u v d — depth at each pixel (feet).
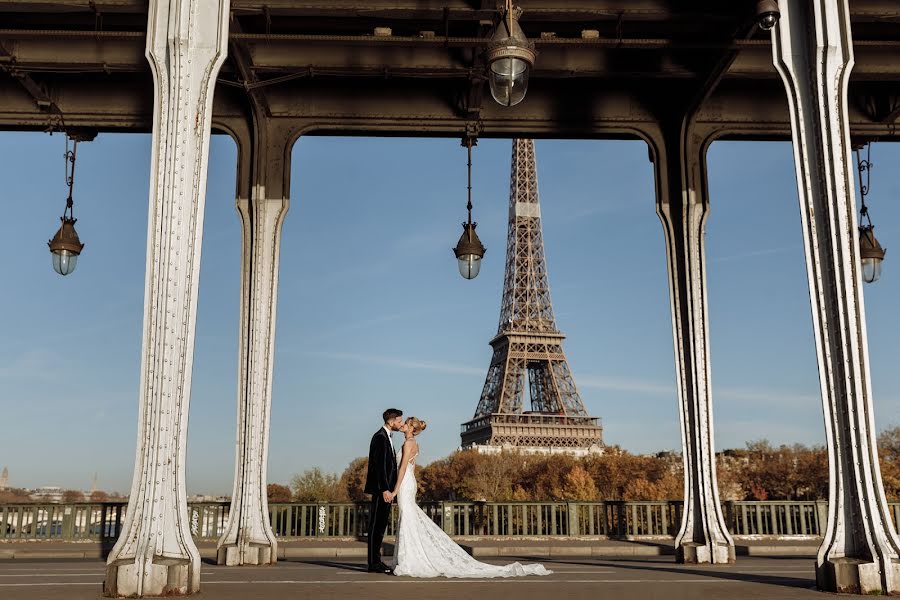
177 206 34.81
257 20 50.44
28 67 50.88
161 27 36.37
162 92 35.91
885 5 46.60
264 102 55.26
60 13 50.16
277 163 56.70
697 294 54.44
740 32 45.73
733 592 34.06
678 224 56.18
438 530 43.65
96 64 51.08
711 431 53.11
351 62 52.80
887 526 33.78
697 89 52.54
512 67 33.76
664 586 36.81
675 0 46.80
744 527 82.43
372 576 42.57
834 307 35.86
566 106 58.13
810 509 83.61
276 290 55.01
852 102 58.90
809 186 37.17
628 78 57.11
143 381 33.53
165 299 33.94
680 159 56.29
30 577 40.81
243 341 54.13
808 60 38.09
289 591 34.09
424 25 51.47
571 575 43.27
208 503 75.05
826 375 35.63
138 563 31.42
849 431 34.86
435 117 57.67
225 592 33.50
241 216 55.72
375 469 44.93
